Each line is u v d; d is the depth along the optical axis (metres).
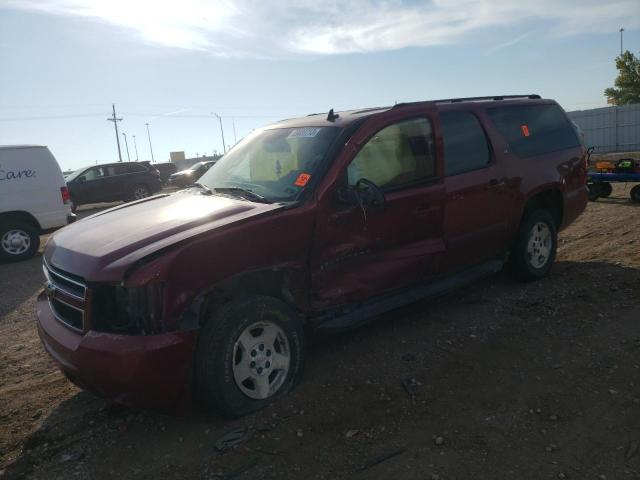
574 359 3.83
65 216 10.37
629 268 5.68
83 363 3.04
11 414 3.65
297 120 4.65
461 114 4.80
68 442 3.26
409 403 3.40
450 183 4.45
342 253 3.79
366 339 4.41
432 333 4.45
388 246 4.07
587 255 6.45
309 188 3.66
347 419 3.26
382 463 2.84
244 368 3.31
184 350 3.04
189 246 3.08
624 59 38.69
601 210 9.75
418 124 4.34
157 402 3.08
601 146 25.52
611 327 4.28
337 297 3.83
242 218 3.34
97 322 3.10
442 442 2.97
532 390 3.46
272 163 4.13
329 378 3.77
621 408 3.20
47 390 4.00
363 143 3.92
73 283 3.22
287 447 3.02
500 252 5.14
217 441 3.09
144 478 2.85
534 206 5.50
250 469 2.85
